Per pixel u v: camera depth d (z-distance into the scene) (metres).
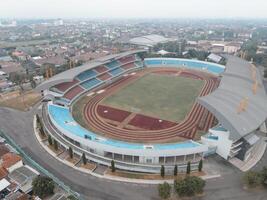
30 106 130.62
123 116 115.75
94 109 123.06
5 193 70.62
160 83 164.38
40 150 92.75
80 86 145.62
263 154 90.19
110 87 155.00
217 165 83.44
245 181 73.56
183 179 70.94
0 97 143.00
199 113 118.50
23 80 168.12
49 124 109.69
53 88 130.38
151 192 72.56
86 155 86.62
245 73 134.12
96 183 76.25
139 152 80.81
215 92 101.44
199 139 95.62
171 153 80.94
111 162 80.25
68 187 73.12
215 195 71.12
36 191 69.44
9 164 78.12
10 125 111.06
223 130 86.19
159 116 115.75
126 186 75.00
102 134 99.31
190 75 184.25
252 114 90.62
